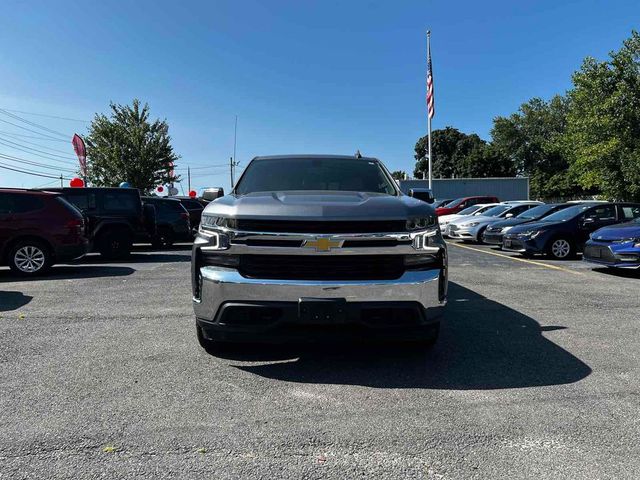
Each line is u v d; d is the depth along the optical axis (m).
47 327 5.39
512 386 3.73
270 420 3.15
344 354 4.50
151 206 12.97
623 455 2.71
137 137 33.97
